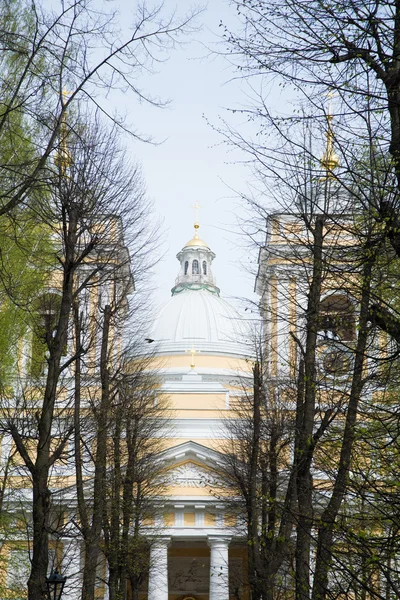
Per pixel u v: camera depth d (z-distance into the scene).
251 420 44.84
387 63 19.27
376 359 21.16
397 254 19.69
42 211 29.03
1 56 26.05
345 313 23.33
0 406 33.56
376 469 22.45
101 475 34.97
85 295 35.03
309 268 29.55
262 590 35.84
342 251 21.88
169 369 89.25
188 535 69.69
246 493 39.62
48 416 26.66
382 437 21.31
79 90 22.72
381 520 20.91
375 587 22.08
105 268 35.44
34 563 25.53
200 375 84.25
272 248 29.23
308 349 28.73
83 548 40.22
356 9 18.86
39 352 38.03
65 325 27.75
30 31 26.19
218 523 69.88
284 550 35.06
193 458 70.94
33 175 23.38
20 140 26.97
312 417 28.70
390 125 19.92
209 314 93.88
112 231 33.72
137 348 45.47
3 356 32.34
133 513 47.06
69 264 28.33
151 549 63.00
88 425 37.19
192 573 80.56
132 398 44.94
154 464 55.91
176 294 99.38
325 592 23.75
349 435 22.92
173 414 72.25
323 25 19.03
